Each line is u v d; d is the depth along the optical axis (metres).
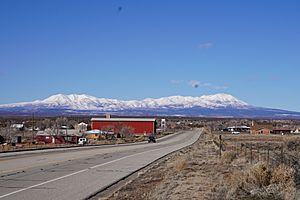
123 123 142.38
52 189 17.88
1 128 124.94
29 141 88.06
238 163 28.27
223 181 19.00
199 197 15.49
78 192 17.41
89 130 133.88
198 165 29.50
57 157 38.19
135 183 21.31
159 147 66.12
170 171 26.47
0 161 32.09
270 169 18.05
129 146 69.94
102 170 27.41
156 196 16.11
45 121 158.62
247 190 16.42
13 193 16.42
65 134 104.94
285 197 14.98
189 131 167.88
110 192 18.16
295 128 173.62
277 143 68.81
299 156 29.86
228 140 88.00
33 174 23.52
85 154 44.25
